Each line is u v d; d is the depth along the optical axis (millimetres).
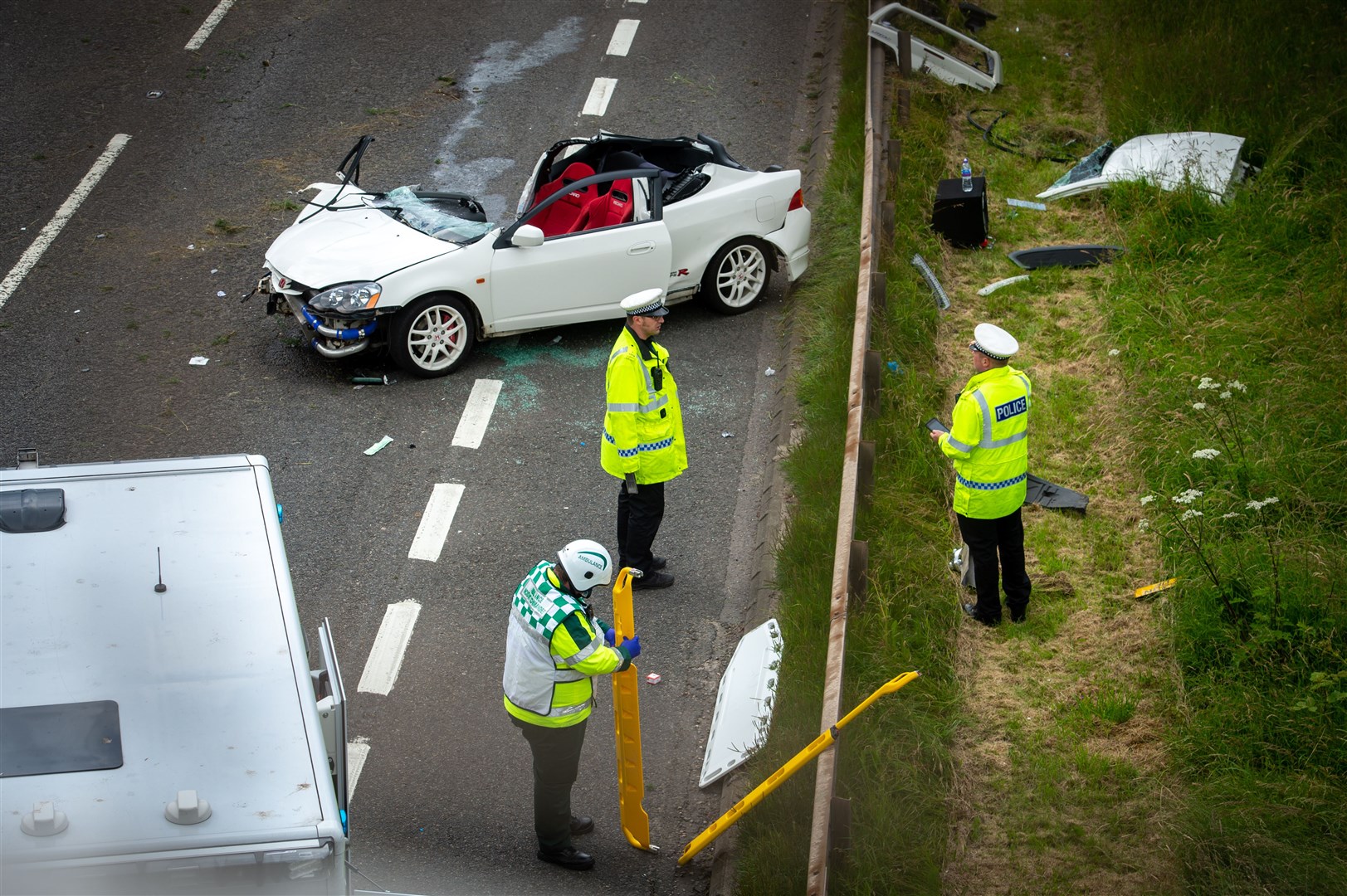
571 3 27500
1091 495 14117
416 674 11852
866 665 11500
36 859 6355
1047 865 9961
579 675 9203
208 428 15055
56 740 7000
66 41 24547
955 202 18734
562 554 9141
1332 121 20328
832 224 19750
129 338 16672
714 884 9883
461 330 16188
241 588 8219
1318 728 10539
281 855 6688
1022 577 12180
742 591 13219
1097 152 20875
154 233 19000
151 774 6930
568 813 9828
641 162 17141
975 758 10953
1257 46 22969
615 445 12203
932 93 23312
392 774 10781
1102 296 17562
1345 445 13555
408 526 13750
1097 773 10648
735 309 18031
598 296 16766
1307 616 11602
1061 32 26609
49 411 15148
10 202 19547
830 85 24203
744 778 10750
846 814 8961
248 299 16609
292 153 21359
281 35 25391
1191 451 14039
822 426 15008
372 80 23906
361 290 15258
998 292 17922
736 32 26656
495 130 22344
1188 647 11656
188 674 7570
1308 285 16703
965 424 11266
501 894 9727
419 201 17234
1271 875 9445
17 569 8102
